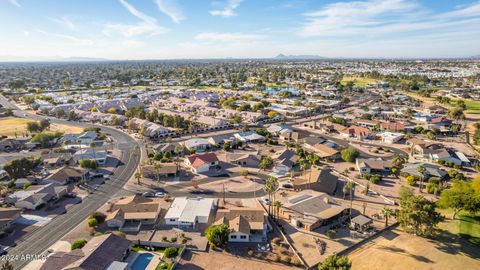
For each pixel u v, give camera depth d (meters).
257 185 100.94
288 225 77.44
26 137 153.75
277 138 158.75
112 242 63.38
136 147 140.50
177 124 178.50
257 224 73.00
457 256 64.38
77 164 120.38
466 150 136.75
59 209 85.56
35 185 97.50
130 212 78.69
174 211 80.25
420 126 170.50
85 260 56.25
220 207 85.81
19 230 75.06
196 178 106.62
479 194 77.12
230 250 66.94
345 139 156.25
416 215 69.88
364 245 69.06
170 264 61.28
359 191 97.00
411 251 66.25
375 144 147.62
